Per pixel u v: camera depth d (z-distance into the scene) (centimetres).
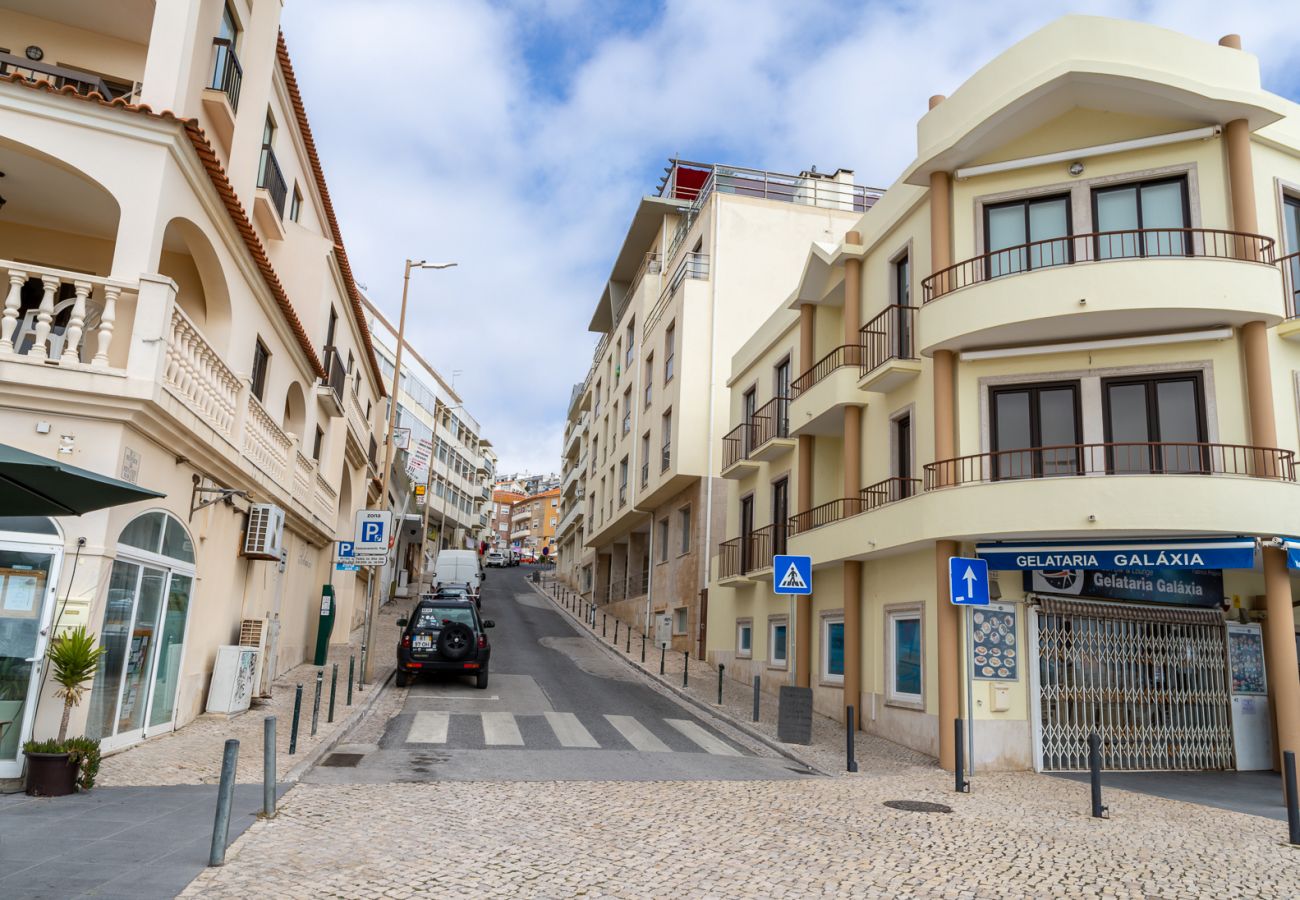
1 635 842
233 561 1387
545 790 967
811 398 1881
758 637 2211
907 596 1520
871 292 1788
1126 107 1373
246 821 743
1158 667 1408
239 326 1289
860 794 1048
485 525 9638
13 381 860
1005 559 1341
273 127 1788
